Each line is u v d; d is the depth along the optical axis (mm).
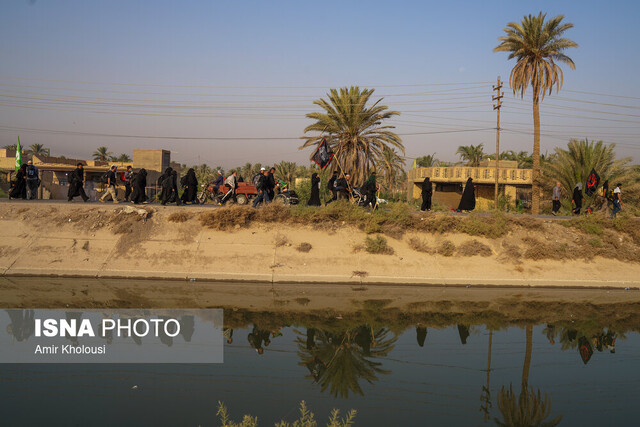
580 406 6594
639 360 8695
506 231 17656
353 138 32781
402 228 17484
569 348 9352
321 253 15977
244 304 12117
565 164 31438
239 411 6152
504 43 32906
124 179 20984
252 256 15633
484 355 8836
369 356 8656
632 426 5910
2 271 14242
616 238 17625
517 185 43875
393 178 38250
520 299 13594
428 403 6574
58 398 6484
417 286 14906
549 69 31719
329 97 32906
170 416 5930
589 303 13273
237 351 8680
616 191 19500
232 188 20109
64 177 40719
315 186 19719
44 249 15273
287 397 6703
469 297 13695
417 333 10156
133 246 15711
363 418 5996
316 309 11891
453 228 17562
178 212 17328
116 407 6219
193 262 15258
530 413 6262
